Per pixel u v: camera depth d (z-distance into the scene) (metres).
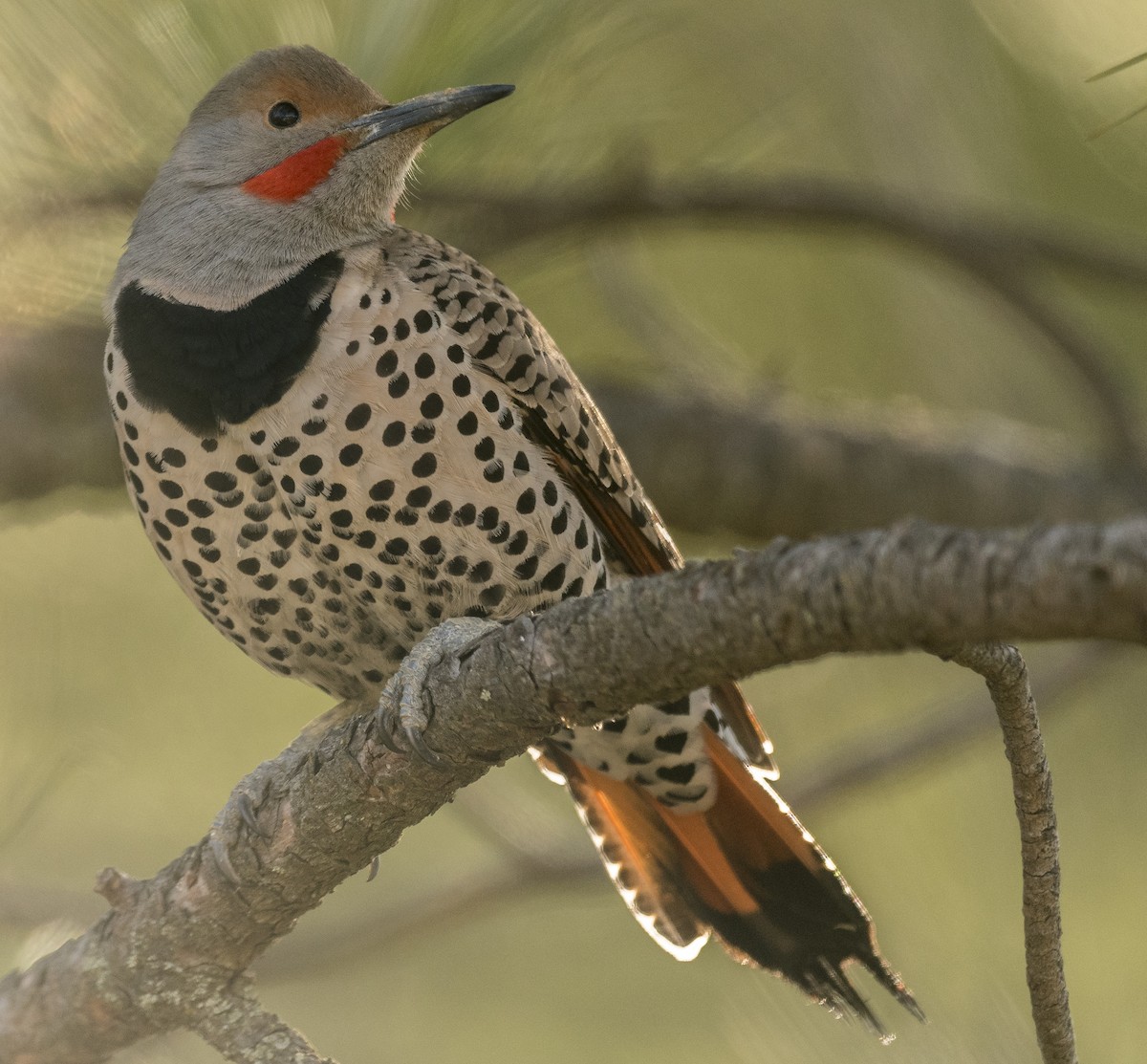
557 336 12.34
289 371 8.54
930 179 11.84
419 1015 12.45
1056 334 11.55
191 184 9.30
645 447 12.16
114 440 11.71
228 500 8.66
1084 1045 10.11
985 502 12.22
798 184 10.99
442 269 8.90
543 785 12.73
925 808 11.30
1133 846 11.44
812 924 9.20
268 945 7.90
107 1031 8.01
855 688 12.66
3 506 11.91
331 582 8.84
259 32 9.55
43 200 9.55
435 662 6.99
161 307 8.84
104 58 9.30
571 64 9.94
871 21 11.20
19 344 11.47
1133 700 12.01
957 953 10.30
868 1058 8.91
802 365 12.73
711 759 9.14
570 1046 12.16
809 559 5.21
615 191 10.62
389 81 9.56
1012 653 5.72
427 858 13.37
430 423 8.57
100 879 7.94
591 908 12.56
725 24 10.99
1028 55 11.31
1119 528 4.56
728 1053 10.79
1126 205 11.94
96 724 11.62
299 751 8.39
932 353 12.70
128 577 12.23
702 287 12.55
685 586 5.61
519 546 8.77
